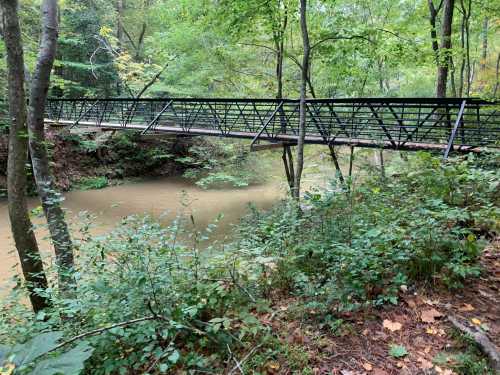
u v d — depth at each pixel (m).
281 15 8.52
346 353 2.02
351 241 2.80
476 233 3.29
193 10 8.62
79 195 13.13
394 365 1.91
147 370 1.93
